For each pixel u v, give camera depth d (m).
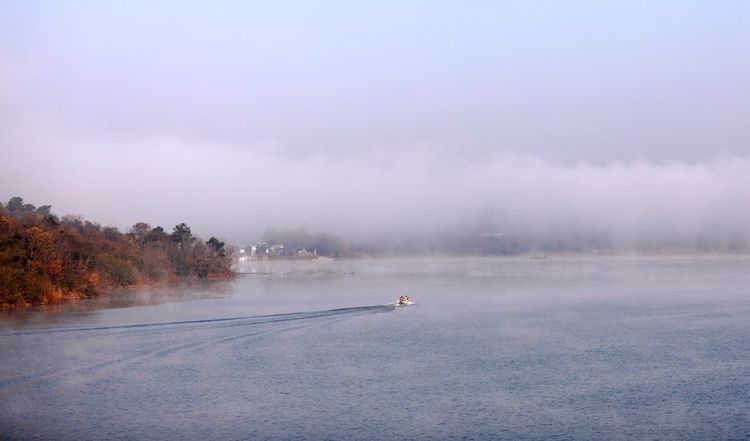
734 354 59.28
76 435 37.34
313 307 94.69
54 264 101.56
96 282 111.31
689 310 94.12
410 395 45.41
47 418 40.44
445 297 115.88
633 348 62.50
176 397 44.94
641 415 40.88
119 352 59.06
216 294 119.19
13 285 93.31
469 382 48.91
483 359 57.12
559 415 40.97
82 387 47.28
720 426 38.84
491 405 43.00
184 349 60.97
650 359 57.16
